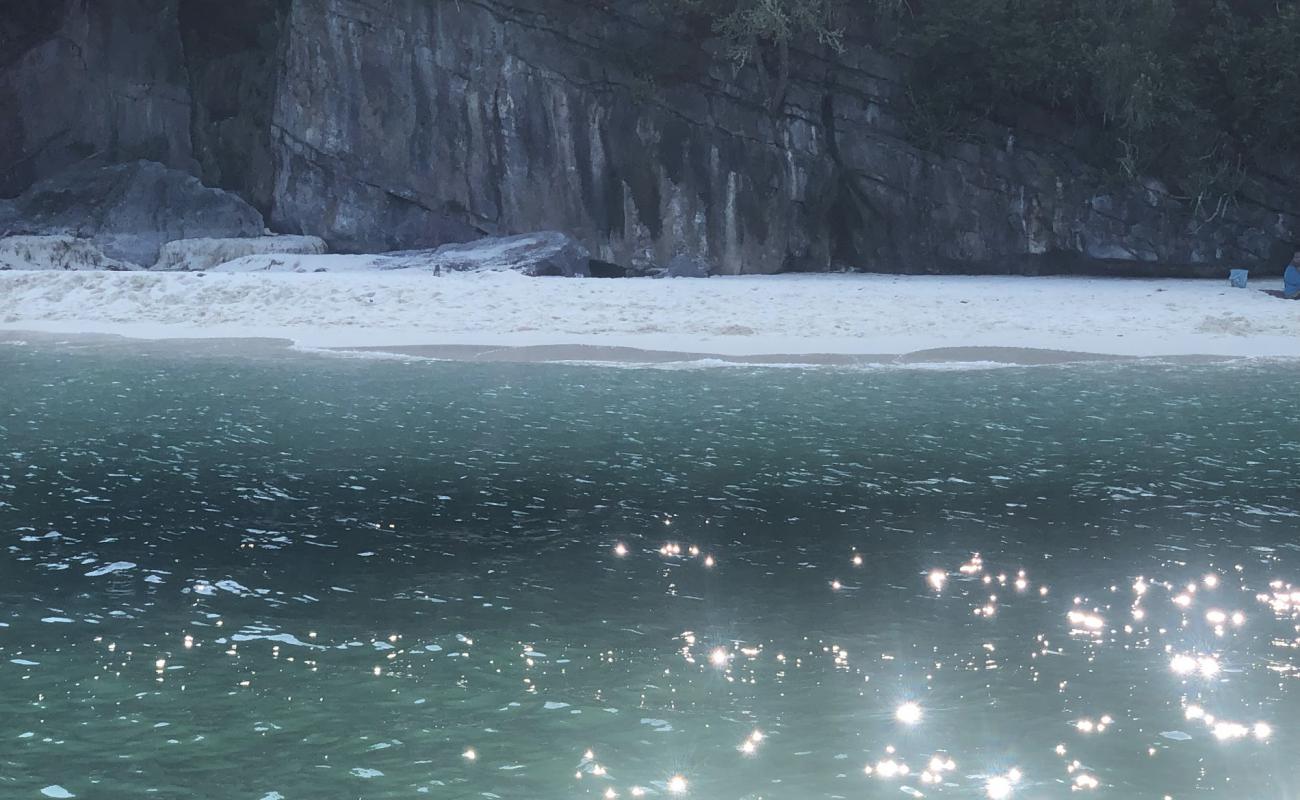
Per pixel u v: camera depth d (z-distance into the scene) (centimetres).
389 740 479
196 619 623
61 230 3612
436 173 3691
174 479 954
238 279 2422
